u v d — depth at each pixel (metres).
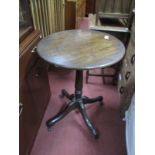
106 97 1.89
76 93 1.59
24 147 1.12
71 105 1.58
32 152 1.31
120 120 1.60
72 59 1.05
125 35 1.76
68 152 1.33
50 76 2.23
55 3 2.06
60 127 1.52
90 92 1.96
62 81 2.14
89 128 1.44
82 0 3.75
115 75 2.03
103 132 1.49
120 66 1.94
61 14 2.40
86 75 2.08
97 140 1.42
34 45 1.17
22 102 1.00
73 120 1.59
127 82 1.52
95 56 1.09
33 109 1.26
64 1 2.50
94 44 1.26
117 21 1.92
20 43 1.06
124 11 1.66
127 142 1.27
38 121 1.44
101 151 1.34
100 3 1.64
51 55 1.08
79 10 3.37
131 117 1.25
